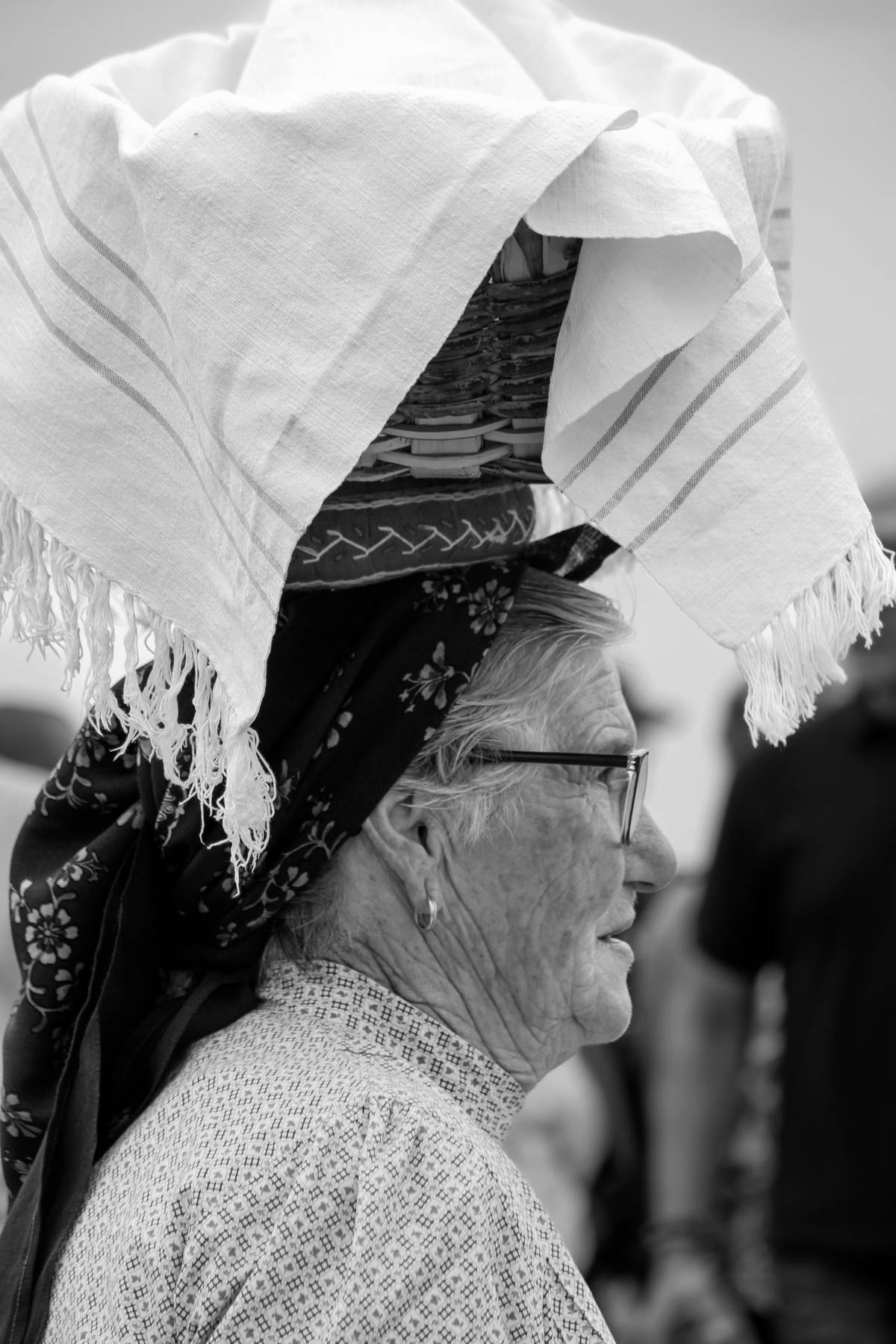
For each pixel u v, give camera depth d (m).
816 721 4.92
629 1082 5.80
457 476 2.23
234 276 1.85
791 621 1.94
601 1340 2.03
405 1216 1.93
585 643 2.37
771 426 1.97
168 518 1.93
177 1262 1.95
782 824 4.88
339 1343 1.87
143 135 1.91
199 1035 2.23
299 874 2.19
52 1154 2.21
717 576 1.95
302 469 1.81
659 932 5.74
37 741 4.92
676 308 1.91
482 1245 1.95
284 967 2.28
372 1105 2.00
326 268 1.84
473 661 2.25
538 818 2.29
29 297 2.02
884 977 4.65
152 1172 2.05
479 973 2.29
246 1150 1.98
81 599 2.06
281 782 2.15
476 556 2.27
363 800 2.19
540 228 1.87
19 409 1.97
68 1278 2.08
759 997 5.19
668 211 1.86
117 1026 2.26
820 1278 4.66
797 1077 4.73
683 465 1.96
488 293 2.03
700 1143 5.11
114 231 1.95
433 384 2.08
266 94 2.17
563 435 1.99
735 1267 4.97
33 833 2.40
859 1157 4.64
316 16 2.21
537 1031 2.33
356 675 2.19
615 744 2.35
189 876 2.22
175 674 1.92
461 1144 2.01
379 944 2.26
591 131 1.84
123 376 1.96
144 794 2.24
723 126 2.06
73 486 1.95
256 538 1.81
